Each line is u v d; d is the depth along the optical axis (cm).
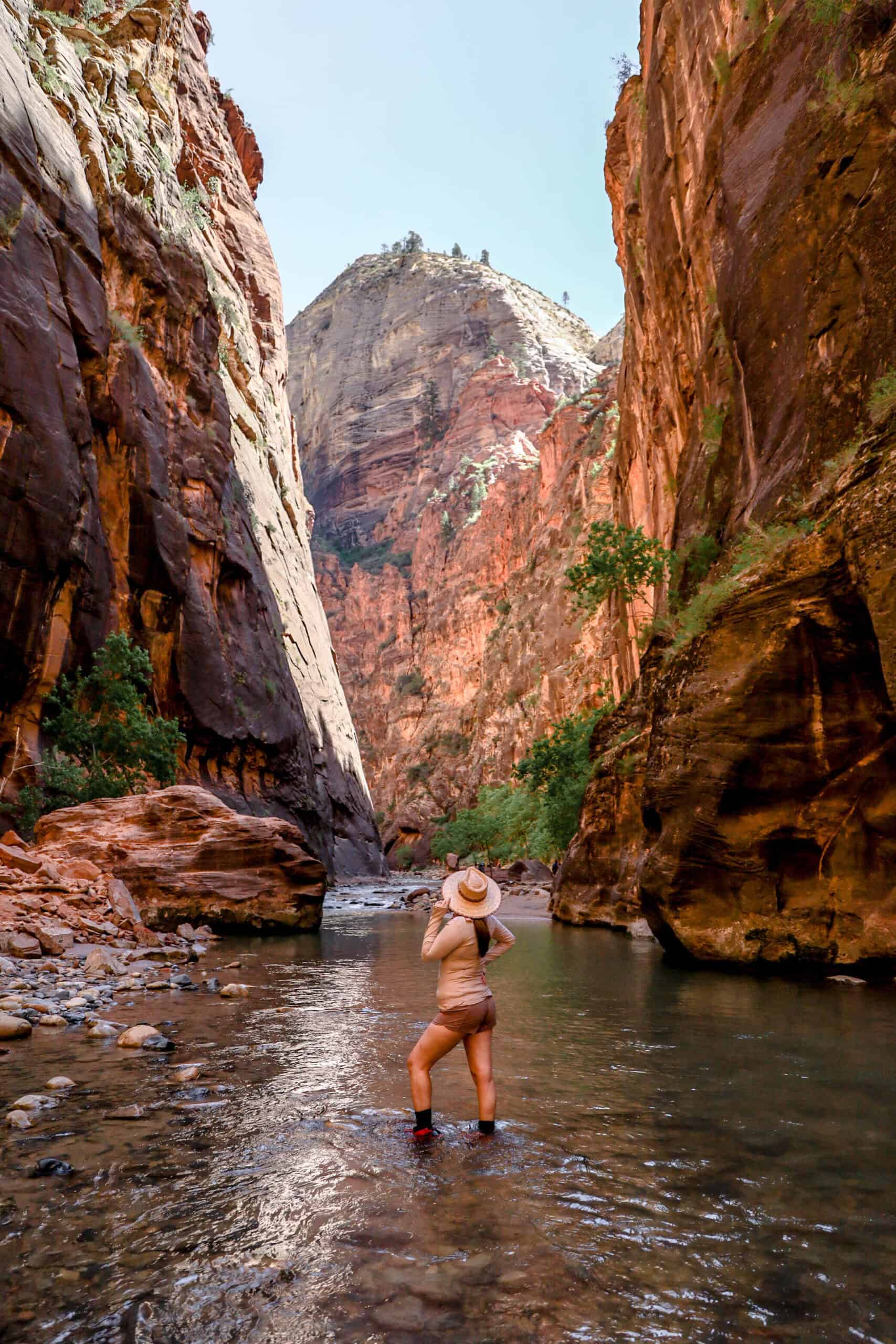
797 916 1010
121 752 2858
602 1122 419
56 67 3825
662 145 2986
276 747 4616
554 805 3419
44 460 2734
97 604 3105
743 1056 570
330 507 17438
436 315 18162
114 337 3697
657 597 2331
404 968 1105
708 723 1080
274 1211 306
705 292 2441
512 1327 230
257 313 7238
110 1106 440
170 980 884
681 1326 231
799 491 1295
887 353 1155
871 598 842
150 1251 273
